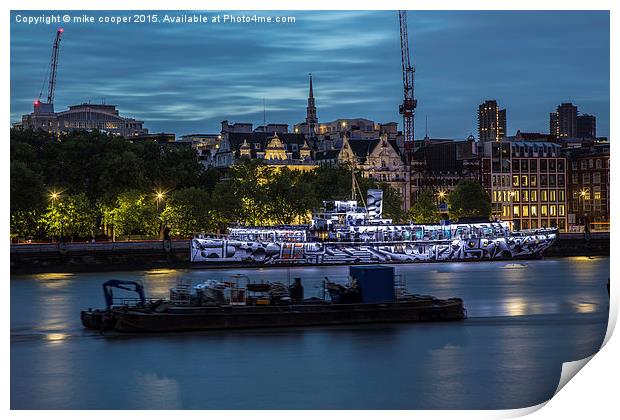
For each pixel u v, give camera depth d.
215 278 157.88
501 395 68.00
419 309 97.88
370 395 68.62
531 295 129.88
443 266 185.75
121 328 91.94
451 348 85.06
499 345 86.75
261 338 88.81
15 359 81.38
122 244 186.62
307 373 75.12
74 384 72.06
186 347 84.94
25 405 66.56
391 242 189.25
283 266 183.62
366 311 95.81
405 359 80.25
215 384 71.75
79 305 119.56
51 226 188.75
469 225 198.00
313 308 94.69
